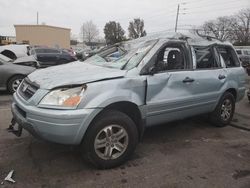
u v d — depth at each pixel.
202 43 5.37
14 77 9.09
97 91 3.78
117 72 4.11
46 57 16.64
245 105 8.59
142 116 4.29
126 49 4.85
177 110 4.79
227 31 68.88
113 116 3.91
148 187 3.62
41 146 4.64
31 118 3.69
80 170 3.95
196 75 5.04
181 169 4.11
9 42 36.72
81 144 3.86
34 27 57.22
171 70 4.71
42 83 3.87
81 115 3.61
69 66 4.79
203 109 5.41
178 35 4.98
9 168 3.92
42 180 3.67
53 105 3.62
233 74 5.98
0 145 4.65
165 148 4.84
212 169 4.16
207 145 5.06
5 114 6.53
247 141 5.34
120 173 3.92
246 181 3.86
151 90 4.32
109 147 3.97
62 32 59.84
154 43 4.64
